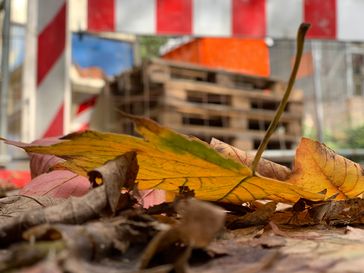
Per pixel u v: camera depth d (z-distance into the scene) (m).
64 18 3.11
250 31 3.32
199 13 3.24
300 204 0.84
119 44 6.26
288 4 3.38
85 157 0.74
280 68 5.10
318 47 4.75
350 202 0.84
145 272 0.41
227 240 0.66
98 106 4.41
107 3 3.12
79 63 5.98
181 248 0.51
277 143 4.35
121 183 0.63
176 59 4.85
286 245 0.63
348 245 0.63
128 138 0.62
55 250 0.40
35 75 3.12
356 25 3.47
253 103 4.27
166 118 3.65
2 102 3.34
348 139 5.91
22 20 4.51
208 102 4.01
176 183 0.77
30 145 0.69
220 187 0.76
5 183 1.93
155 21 3.18
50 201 0.90
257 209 0.83
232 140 3.95
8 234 0.54
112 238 0.50
